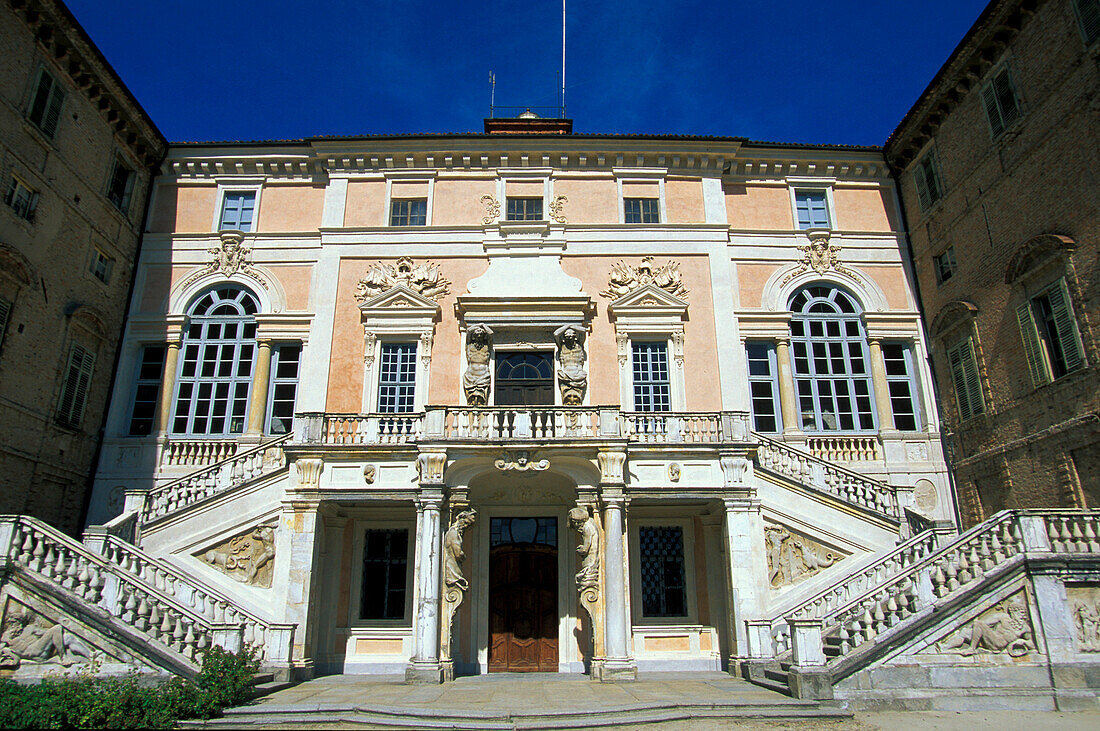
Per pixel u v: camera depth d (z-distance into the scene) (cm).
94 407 2064
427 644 1595
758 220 2355
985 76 1977
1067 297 1680
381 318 2138
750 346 2248
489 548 1933
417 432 1783
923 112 2186
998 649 1316
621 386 2102
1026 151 1825
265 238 2283
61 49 1942
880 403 2177
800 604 1717
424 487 1672
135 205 2275
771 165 2388
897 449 2116
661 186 2328
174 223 2314
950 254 2161
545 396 2089
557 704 1258
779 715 1211
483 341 2083
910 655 1303
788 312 2228
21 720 1041
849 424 2173
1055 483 1705
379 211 2291
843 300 2302
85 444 2022
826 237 2328
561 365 2080
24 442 1792
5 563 1337
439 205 2298
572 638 1856
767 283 2275
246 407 2142
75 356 1994
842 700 1266
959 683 1291
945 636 1316
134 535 1705
